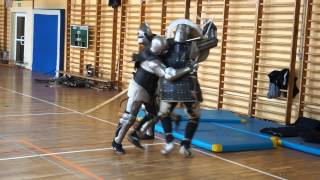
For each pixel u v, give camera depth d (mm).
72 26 11602
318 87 6777
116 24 10484
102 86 10516
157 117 4836
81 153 4824
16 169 4148
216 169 4488
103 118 6859
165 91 4617
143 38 4738
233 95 7922
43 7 13164
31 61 13633
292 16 7109
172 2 9148
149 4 9703
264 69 7500
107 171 4230
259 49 7492
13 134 5523
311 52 6883
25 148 4902
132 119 4812
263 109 7434
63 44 12203
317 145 5488
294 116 7051
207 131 5906
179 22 4785
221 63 8023
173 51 4637
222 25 8008
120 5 10281
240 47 7848
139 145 5039
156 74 4652
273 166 4727
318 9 6828
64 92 9484
